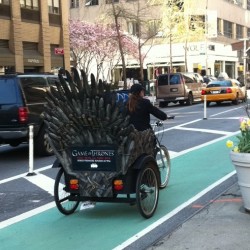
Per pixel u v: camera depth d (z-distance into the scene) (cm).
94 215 602
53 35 3153
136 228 540
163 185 725
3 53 2689
